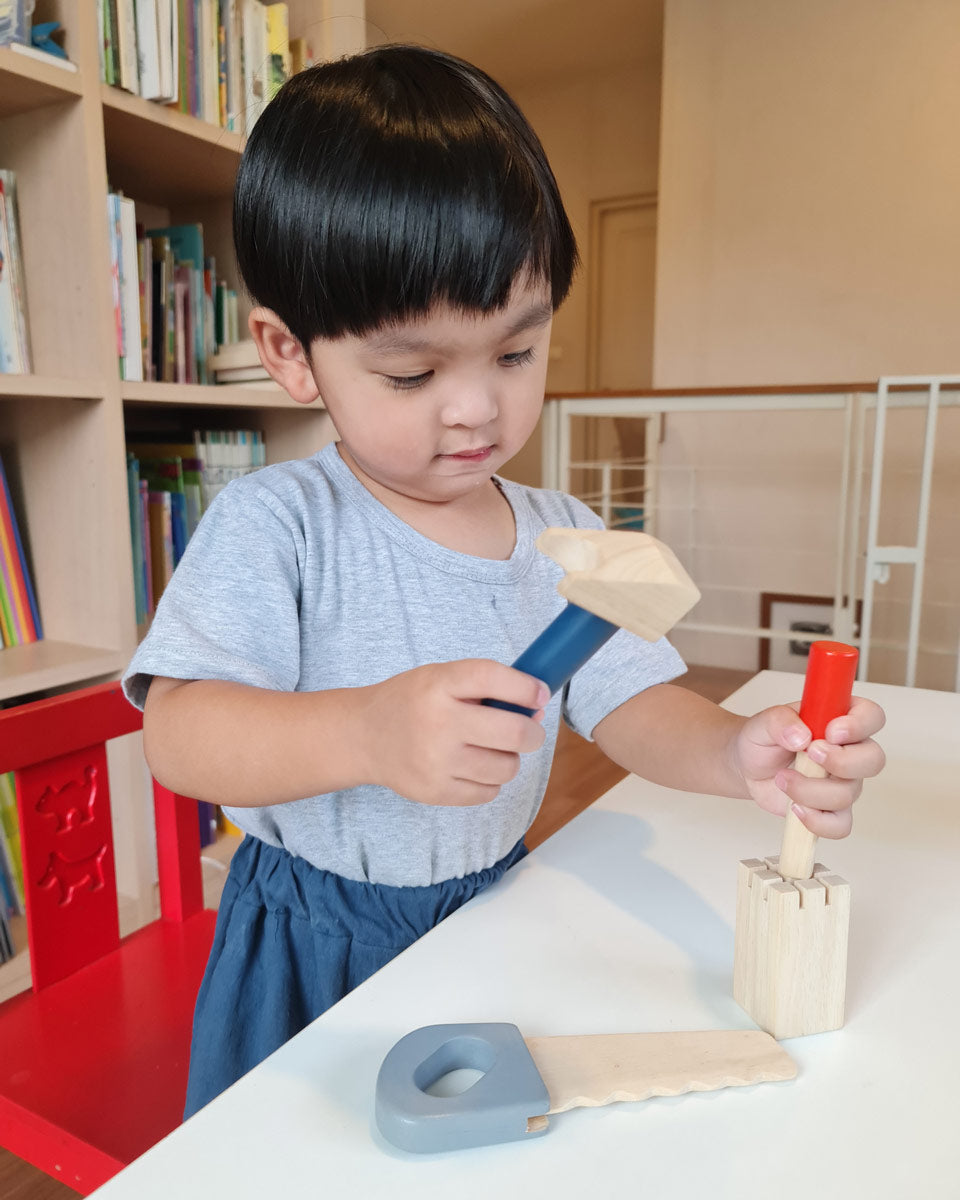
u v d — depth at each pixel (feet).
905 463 9.71
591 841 1.83
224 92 4.59
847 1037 1.22
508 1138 1.01
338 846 1.96
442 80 1.52
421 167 1.38
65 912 2.59
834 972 1.22
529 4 11.38
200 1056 2.00
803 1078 1.13
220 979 2.02
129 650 4.35
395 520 2.02
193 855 2.98
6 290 4.08
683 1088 1.09
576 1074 1.09
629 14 11.70
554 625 1.11
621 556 0.96
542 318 1.52
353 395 1.53
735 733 1.76
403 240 1.37
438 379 1.49
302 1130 1.03
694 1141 1.02
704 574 11.00
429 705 1.17
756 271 10.39
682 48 10.39
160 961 2.70
